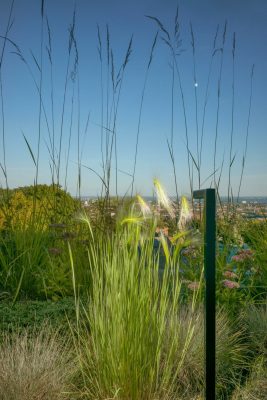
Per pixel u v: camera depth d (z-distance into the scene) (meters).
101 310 3.02
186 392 3.14
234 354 3.64
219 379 3.39
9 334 3.59
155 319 2.95
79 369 3.18
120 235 3.19
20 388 2.81
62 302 4.37
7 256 5.25
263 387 3.23
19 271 4.95
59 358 3.21
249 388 3.24
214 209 2.68
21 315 3.99
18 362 3.07
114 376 2.87
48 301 4.46
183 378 3.26
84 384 3.02
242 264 5.00
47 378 2.93
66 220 5.85
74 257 4.86
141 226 3.09
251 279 4.92
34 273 4.92
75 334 3.65
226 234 5.53
